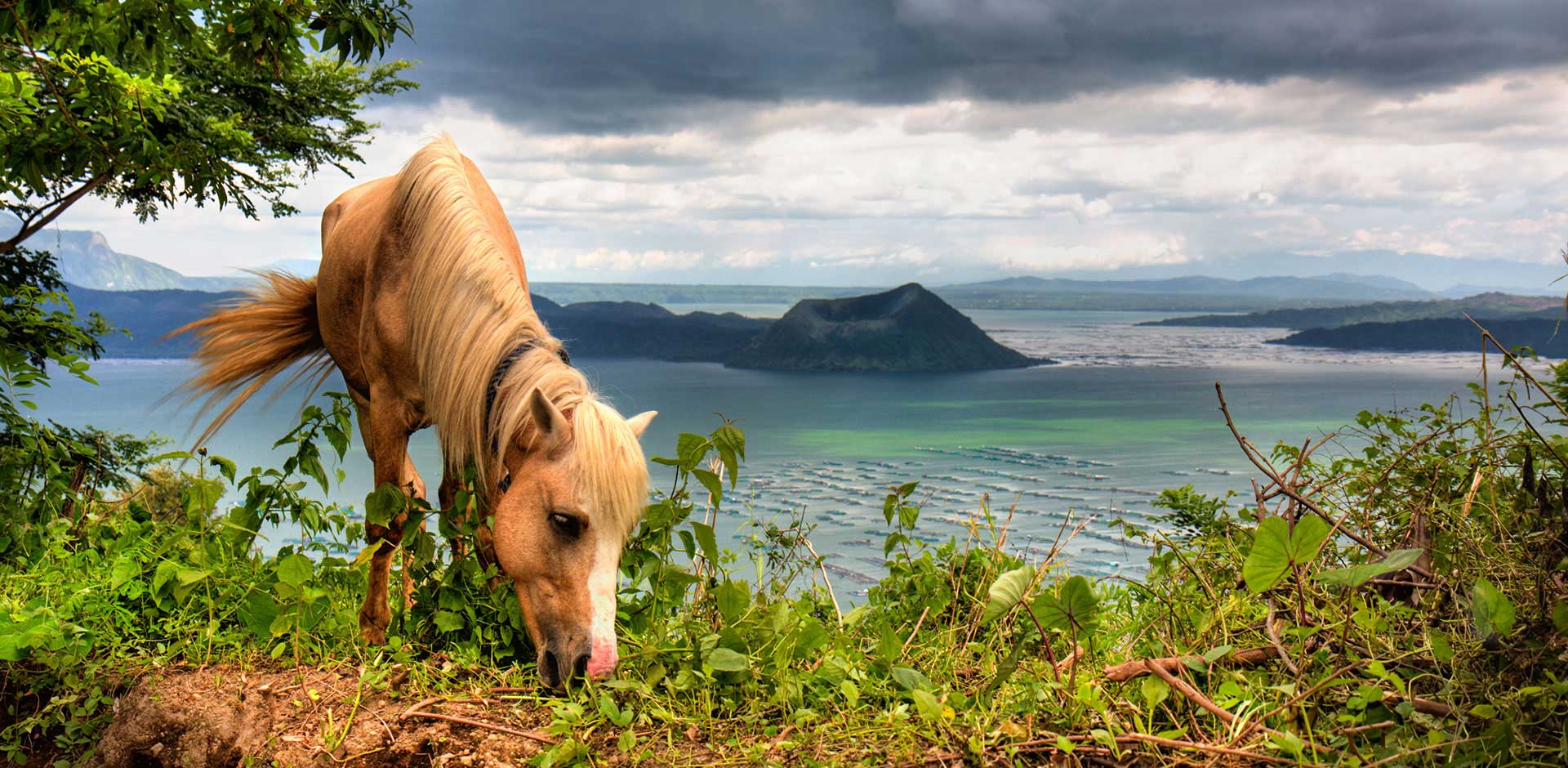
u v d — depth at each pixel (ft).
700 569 11.92
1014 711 8.66
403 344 11.60
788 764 8.34
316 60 58.03
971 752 7.97
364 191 14.08
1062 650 10.59
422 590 11.53
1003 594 8.14
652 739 9.00
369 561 11.53
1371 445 12.29
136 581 12.16
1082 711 8.28
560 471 9.35
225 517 12.60
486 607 11.18
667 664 10.39
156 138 24.22
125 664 11.26
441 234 11.09
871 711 9.23
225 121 44.50
